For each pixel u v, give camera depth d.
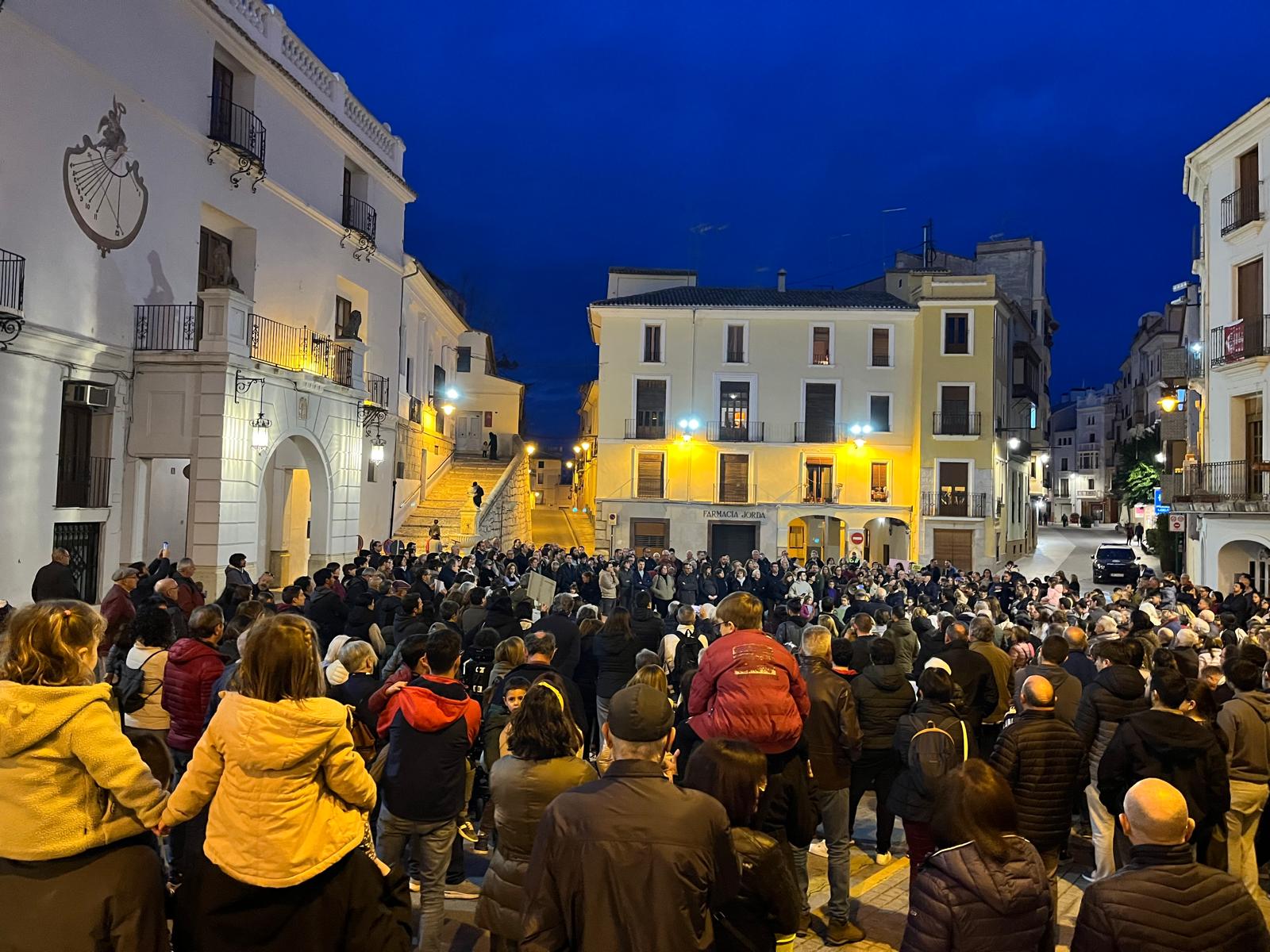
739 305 38.41
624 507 38.38
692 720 4.65
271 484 22.17
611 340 38.88
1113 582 35.03
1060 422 90.44
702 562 23.06
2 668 2.85
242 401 16.67
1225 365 22.03
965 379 37.75
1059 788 4.73
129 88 15.95
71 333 14.65
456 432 45.53
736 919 3.30
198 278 18.34
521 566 20.66
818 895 5.94
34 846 2.73
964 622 9.91
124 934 2.78
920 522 37.53
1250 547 22.27
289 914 2.97
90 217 15.19
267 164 20.31
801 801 4.40
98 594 15.69
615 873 2.74
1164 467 31.41
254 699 3.02
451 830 4.70
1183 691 4.90
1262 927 2.87
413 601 8.37
